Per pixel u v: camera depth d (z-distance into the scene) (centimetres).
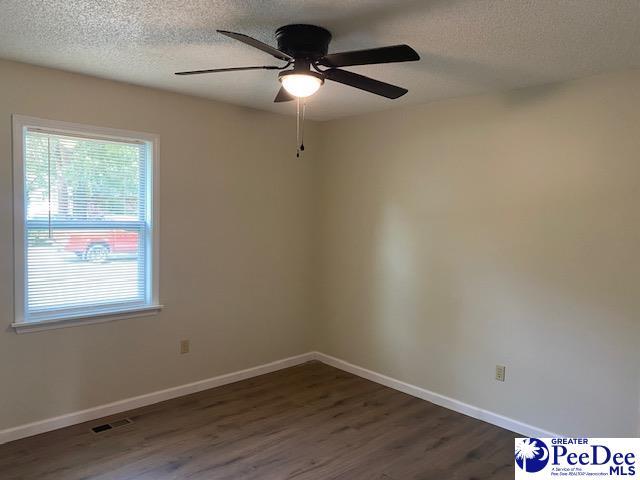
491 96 328
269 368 431
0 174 280
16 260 288
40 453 279
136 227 344
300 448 294
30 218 296
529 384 315
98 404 328
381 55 199
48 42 246
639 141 265
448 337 360
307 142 446
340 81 233
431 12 201
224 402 362
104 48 254
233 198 393
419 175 374
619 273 275
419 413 350
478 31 220
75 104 304
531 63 263
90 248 322
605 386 282
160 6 200
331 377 423
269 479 259
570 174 292
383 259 404
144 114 336
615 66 265
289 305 444
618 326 277
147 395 353
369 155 412
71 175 310
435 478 264
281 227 431
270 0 192
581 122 287
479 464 279
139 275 348
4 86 278
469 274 345
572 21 207
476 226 339
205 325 383
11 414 292
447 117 354
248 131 399
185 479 257
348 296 436
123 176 334
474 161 339
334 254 447
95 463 271
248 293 410
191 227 368
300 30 216
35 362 300
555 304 302
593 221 284
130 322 340
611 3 188
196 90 343
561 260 298
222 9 202
